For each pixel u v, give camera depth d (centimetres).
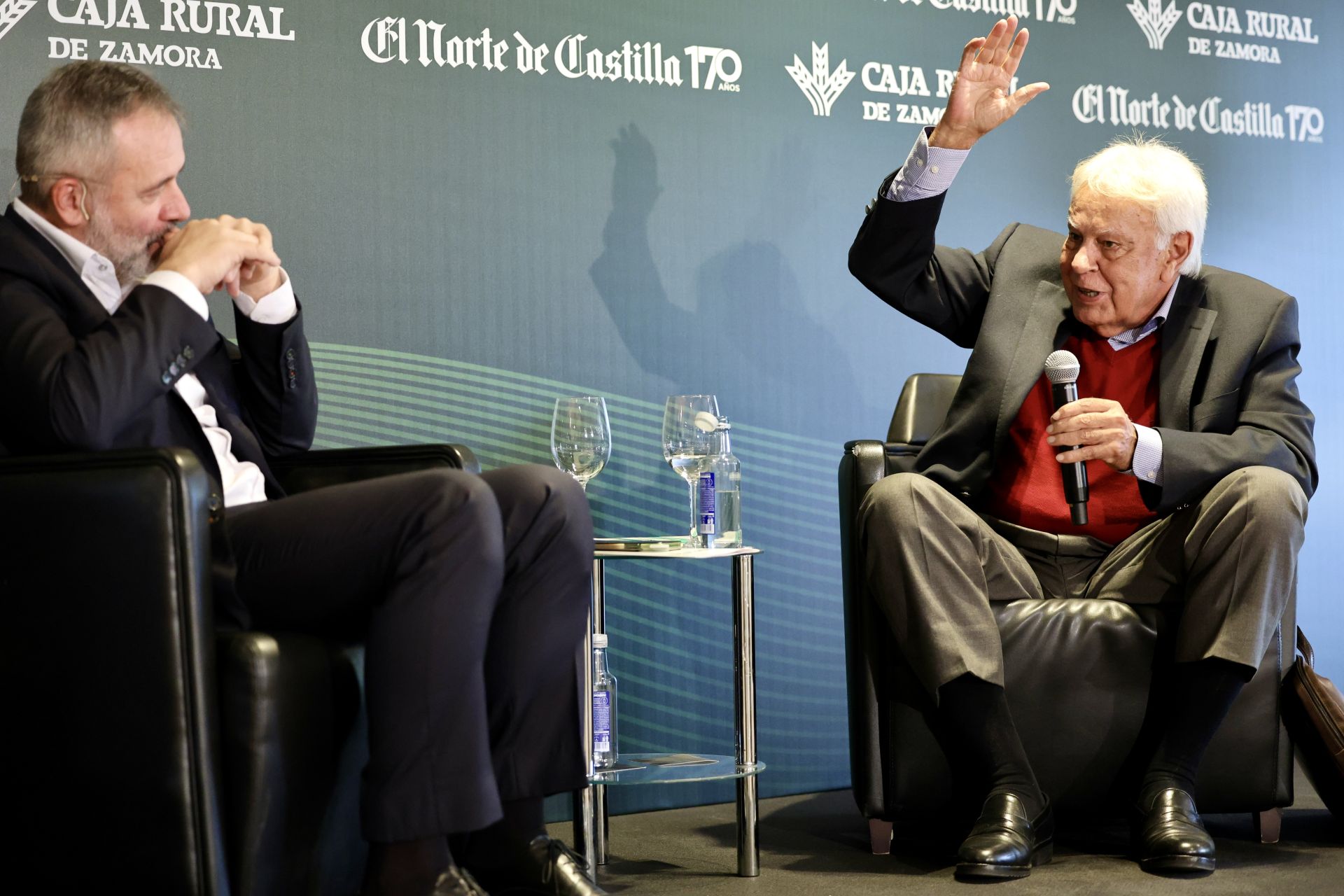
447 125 261
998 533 229
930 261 246
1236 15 328
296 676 145
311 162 251
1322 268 331
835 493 292
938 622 198
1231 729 207
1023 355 227
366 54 255
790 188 289
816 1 292
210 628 139
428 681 143
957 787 206
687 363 279
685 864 217
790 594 287
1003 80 224
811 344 290
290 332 191
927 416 244
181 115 180
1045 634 206
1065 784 205
